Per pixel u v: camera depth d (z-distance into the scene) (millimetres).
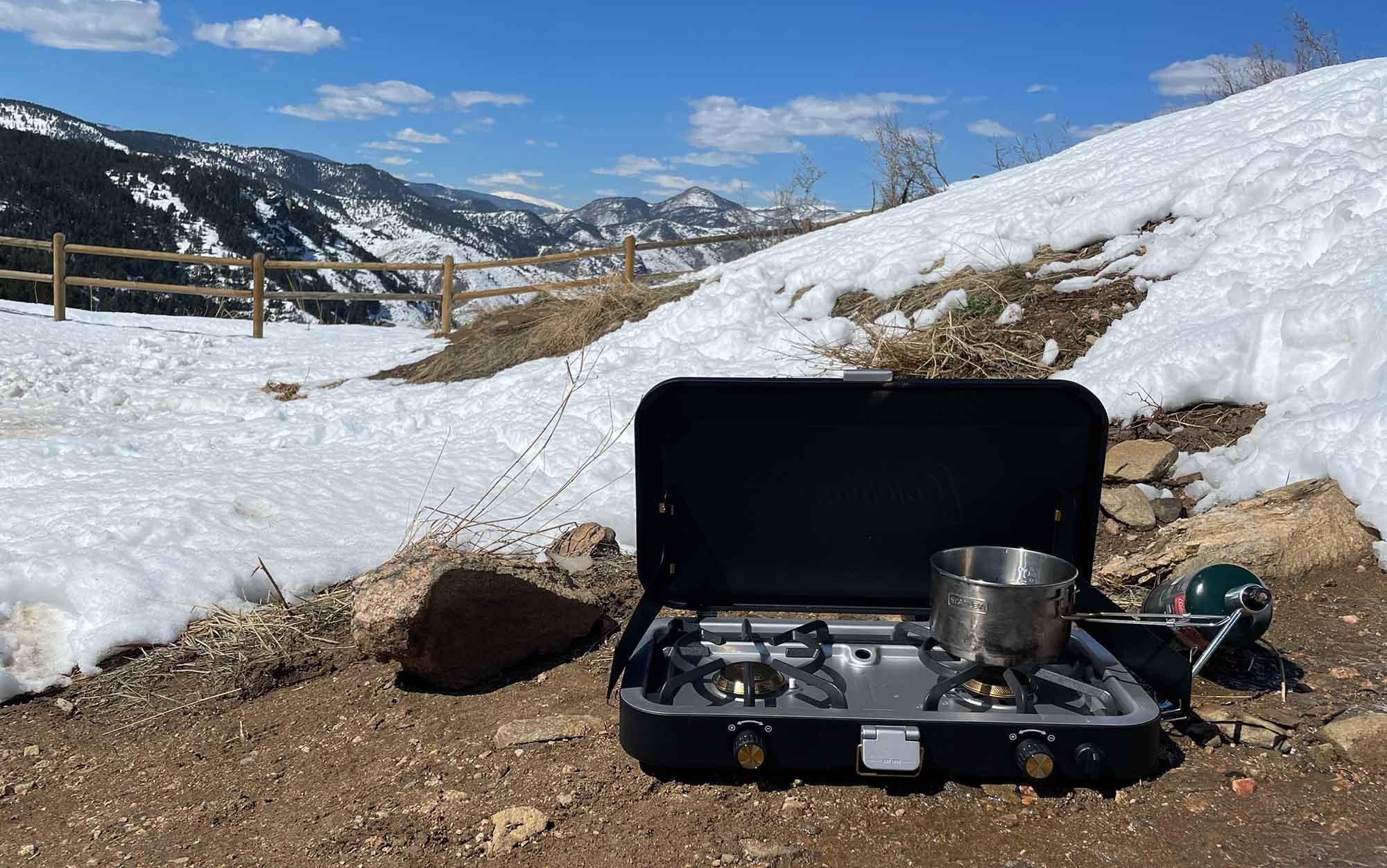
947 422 2562
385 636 3068
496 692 3184
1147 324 5695
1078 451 2568
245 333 13891
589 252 13148
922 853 2098
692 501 2684
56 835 2482
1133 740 2186
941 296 6887
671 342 7727
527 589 3295
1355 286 4680
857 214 14750
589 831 2258
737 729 2258
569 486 5375
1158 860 2031
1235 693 2760
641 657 2568
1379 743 2381
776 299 7977
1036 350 5977
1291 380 4695
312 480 5473
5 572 3879
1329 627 3186
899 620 3119
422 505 5074
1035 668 2275
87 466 6219
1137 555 3887
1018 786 2312
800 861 2090
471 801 2449
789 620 2893
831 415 2574
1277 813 2180
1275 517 3730
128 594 3787
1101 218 7016
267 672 3375
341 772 2711
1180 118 9250
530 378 7938
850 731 2225
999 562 2566
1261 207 6086
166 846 2377
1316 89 8039
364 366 10836
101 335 12562
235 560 4156
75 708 3270
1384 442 3828
